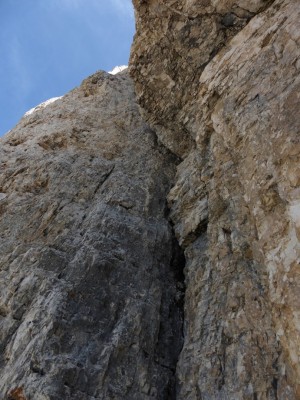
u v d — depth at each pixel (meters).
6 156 10.87
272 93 5.69
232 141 6.17
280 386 4.32
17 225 8.54
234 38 7.56
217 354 5.41
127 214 8.63
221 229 6.57
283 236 4.61
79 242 7.82
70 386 5.39
